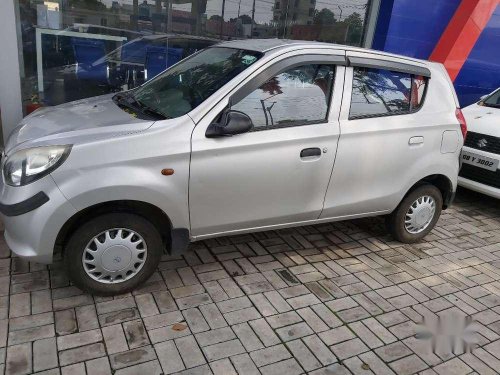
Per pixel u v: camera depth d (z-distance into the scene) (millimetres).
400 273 4016
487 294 3832
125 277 3236
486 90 9258
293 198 3617
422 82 4188
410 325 3283
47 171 2828
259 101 3354
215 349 2844
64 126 3174
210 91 3303
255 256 4031
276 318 3203
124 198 2955
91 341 2805
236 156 3242
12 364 2570
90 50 6184
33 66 5859
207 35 6871
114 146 2924
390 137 3920
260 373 2689
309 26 7586
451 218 5562
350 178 3830
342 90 3678
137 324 2998
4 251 3674
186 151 3076
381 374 2783
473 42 8531
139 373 2598
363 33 7996
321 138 3564
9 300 3109
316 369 2766
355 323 3240
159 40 6574
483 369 2924
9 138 3447
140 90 3955
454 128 4312
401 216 4387
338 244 4449
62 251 3143
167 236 3375
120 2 6172
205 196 3240
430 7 7902
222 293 3428
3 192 2945
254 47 3686
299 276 3781
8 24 5336
